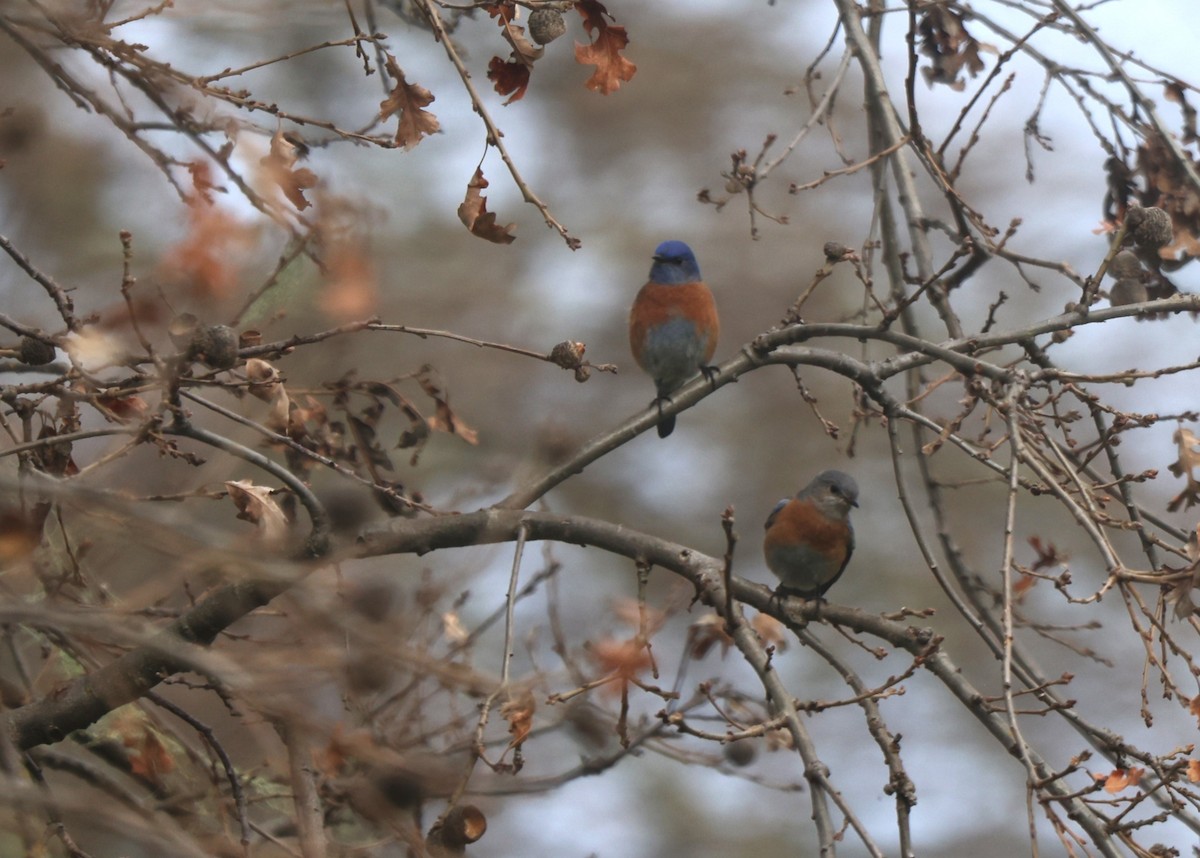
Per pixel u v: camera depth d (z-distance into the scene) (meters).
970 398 8.95
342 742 7.42
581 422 25.53
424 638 9.26
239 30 9.68
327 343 11.18
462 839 8.06
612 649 8.41
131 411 8.69
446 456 21.50
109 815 6.11
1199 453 9.12
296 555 9.05
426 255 26.20
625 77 8.41
